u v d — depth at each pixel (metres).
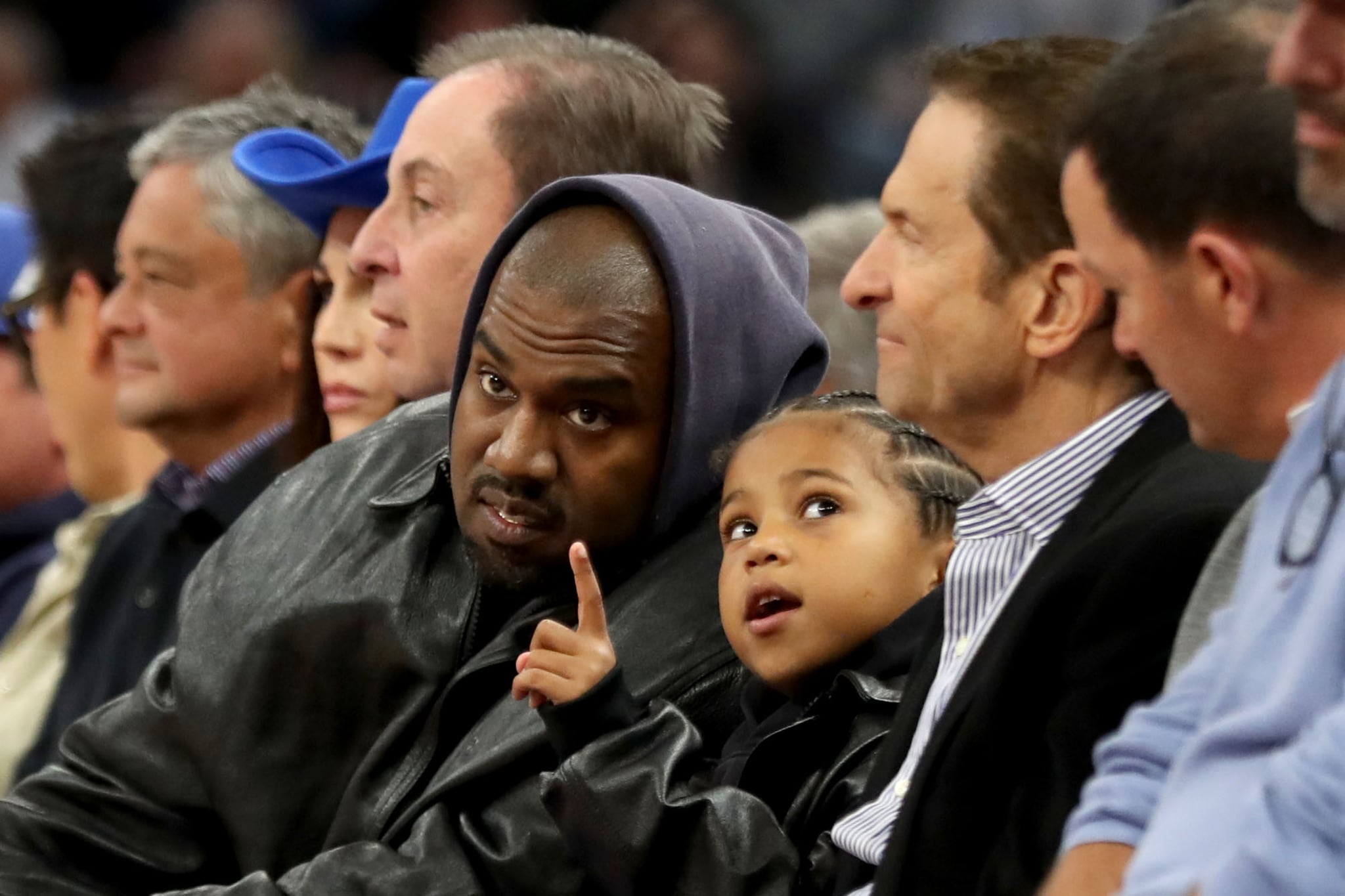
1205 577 4.77
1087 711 4.91
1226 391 4.63
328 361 9.09
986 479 5.77
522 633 6.97
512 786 6.75
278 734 7.41
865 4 19.50
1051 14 18.92
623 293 6.62
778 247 7.52
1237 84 4.49
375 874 6.65
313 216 9.23
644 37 19.33
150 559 10.22
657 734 6.20
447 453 7.59
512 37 8.51
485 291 6.96
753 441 6.62
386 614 7.31
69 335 11.34
